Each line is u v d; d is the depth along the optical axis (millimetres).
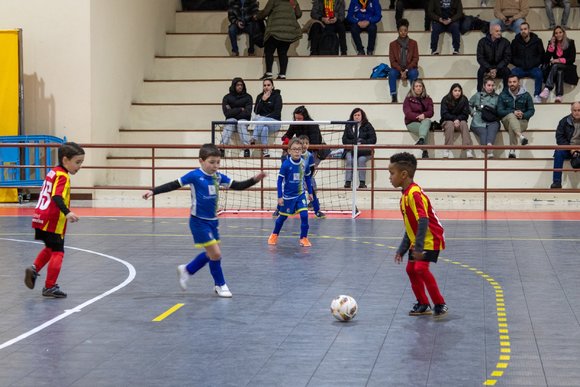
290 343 10125
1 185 24875
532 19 30547
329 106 28234
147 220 21656
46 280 12781
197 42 31500
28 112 26594
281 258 16047
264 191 25672
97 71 26750
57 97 26484
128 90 28859
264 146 23438
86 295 12891
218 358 9508
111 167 24797
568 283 13695
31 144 24188
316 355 9617
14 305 12219
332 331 10695
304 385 8547
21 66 25719
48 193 12586
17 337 10445
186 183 12430
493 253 16562
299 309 11914
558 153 25094
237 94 26891
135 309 11945
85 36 26344
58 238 12711
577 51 29078
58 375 8922
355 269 14922
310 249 17125
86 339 10352
